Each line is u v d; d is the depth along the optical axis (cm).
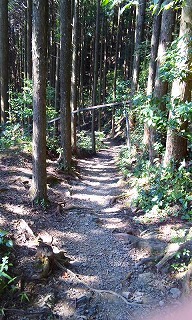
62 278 390
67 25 808
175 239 433
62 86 852
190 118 459
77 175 903
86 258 451
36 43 524
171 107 501
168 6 399
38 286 368
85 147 1451
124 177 856
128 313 336
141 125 1162
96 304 351
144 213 583
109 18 2352
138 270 416
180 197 542
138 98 563
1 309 322
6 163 763
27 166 774
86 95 2561
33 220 535
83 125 2416
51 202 621
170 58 517
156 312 333
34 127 570
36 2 505
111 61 2658
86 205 677
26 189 635
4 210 532
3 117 1058
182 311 327
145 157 863
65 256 448
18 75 2327
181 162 562
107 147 1703
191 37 466
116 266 431
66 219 577
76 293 367
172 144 588
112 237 515
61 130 880
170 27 715
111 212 632
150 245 457
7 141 900
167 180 596
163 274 392
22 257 409
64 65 845
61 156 895
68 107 869
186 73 489
